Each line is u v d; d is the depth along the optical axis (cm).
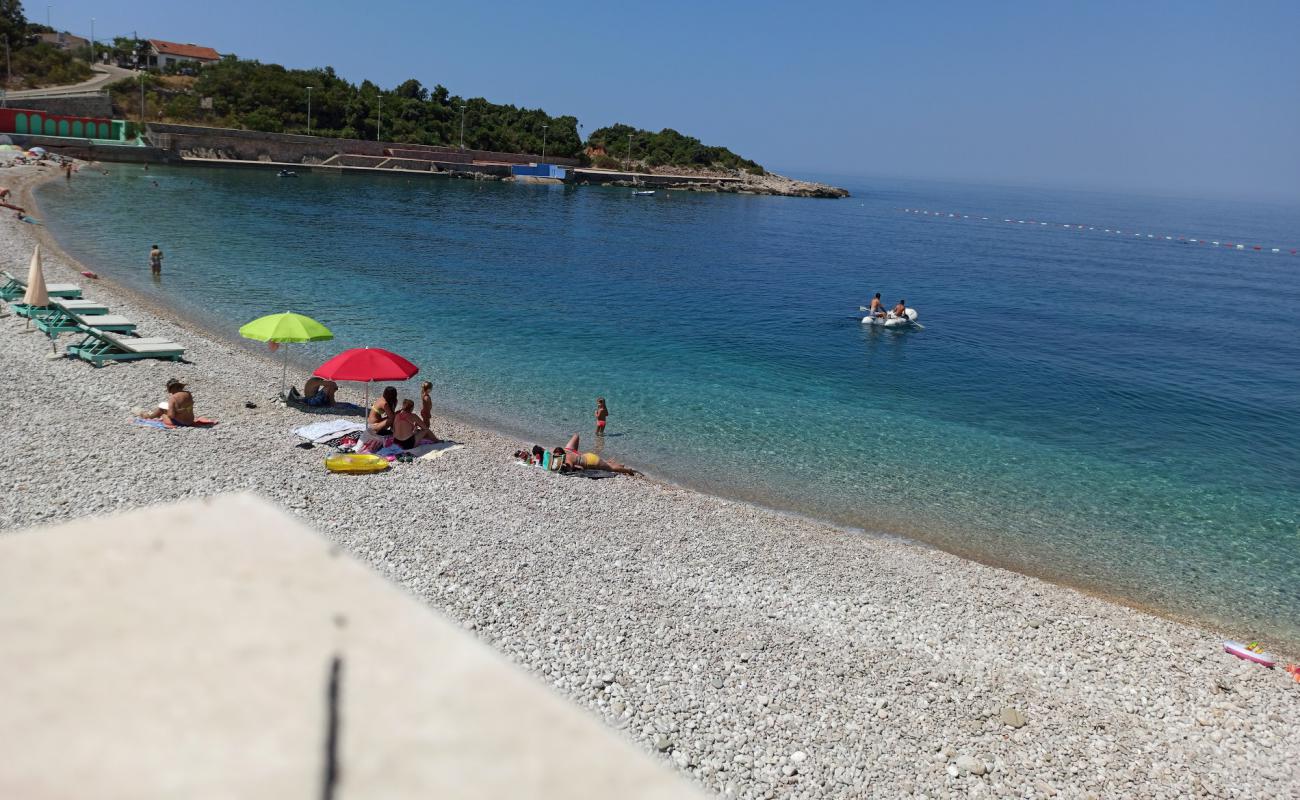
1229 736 1197
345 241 5684
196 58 15350
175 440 1777
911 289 5866
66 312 2338
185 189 7688
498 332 3462
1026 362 3703
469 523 1574
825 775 1033
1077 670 1323
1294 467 2492
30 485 1459
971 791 1034
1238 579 1742
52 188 6556
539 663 1177
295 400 2156
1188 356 4122
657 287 5019
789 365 3306
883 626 1384
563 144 15188
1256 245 13500
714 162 17762
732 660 1238
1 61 11025
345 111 12456
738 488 2005
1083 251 10269
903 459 2303
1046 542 1853
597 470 1967
